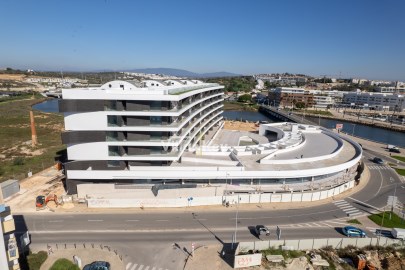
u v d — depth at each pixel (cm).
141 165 6825
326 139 10706
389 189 7806
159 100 6278
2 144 11994
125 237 5219
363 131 19512
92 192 6762
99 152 6519
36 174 8175
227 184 7219
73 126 6294
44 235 5231
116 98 6156
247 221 5900
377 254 5106
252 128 16375
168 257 4712
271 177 7125
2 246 3416
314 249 5100
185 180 7119
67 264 4406
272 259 4688
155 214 6044
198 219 5900
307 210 6444
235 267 4481
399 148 12838
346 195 7312
